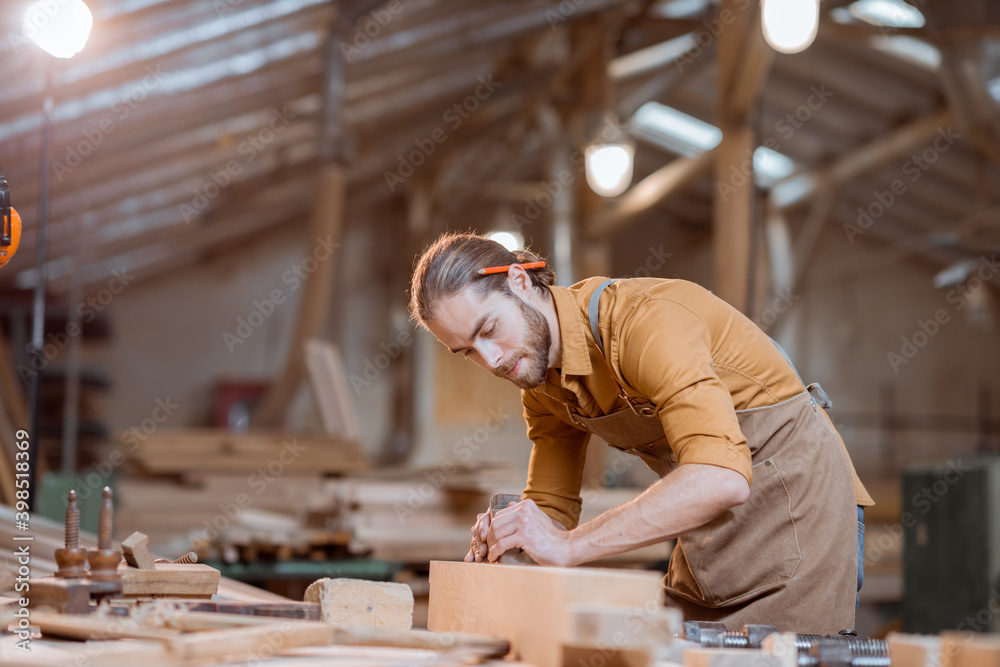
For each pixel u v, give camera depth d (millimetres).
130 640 1345
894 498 10359
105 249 11852
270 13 7480
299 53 8359
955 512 4527
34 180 8625
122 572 1597
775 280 13812
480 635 1448
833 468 1853
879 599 7512
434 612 1812
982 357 15555
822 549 1801
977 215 12633
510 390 14852
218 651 1258
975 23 6387
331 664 1266
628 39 9664
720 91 6523
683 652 1334
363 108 10422
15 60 6328
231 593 2566
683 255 15781
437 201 14188
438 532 5105
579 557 1547
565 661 1237
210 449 6285
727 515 1842
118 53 6918
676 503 1493
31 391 3531
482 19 8859
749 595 1836
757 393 1817
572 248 9742
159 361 13758
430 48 8945
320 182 8172
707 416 1548
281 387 8547
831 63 11438
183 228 12352
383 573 4707
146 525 5820
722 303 1838
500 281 1729
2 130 7188
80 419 12312
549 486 2121
